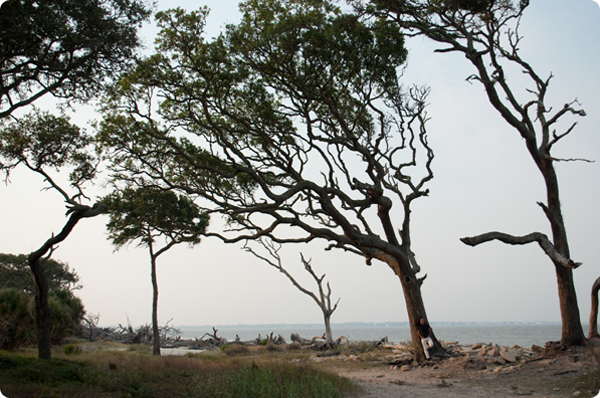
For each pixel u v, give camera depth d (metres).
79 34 10.36
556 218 16.41
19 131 14.05
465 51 16.80
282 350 30.56
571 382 11.20
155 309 28.09
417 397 10.70
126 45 10.92
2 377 8.59
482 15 16.16
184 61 14.79
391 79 17.11
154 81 14.62
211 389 9.84
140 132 16.19
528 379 12.48
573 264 14.77
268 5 14.66
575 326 15.46
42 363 10.78
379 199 18.05
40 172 14.02
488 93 16.81
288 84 15.65
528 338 91.00
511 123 16.83
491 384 12.31
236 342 42.06
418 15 16.50
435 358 17.11
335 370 17.72
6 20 9.18
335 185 18.06
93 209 12.86
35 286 12.65
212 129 16.09
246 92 15.88
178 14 14.16
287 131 16.91
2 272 48.66
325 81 15.77
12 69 10.00
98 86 11.56
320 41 14.43
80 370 10.91
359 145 16.88
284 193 15.58
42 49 10.36
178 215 27.86
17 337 18.47
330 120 17.61
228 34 14.79
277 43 14.56
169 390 10.12
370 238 17.23
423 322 17.47
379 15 16.11
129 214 27.97
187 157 15.00
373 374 15.97
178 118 16.33
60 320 26.42
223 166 17.55
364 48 15.27
